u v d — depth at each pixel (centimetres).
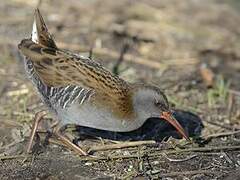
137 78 1398
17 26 1577
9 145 1124
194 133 1179
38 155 1095
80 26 1628
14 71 1382
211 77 1398
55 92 1047
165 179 1038
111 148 1111
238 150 1126
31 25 1584
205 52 1588
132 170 1057
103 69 1071
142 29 1647
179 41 1622
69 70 1048
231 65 1538
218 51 1602
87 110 1041
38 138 1133
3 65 1404
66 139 1091
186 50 1578
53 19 1645
